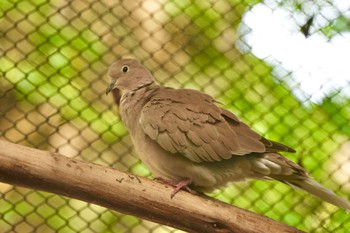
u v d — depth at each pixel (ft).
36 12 36.96
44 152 26.53
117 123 38.17
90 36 37.50
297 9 37.81
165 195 27.35
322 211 39.24
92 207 38.32
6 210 37.45
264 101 39.11
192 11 38.45
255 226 27.63
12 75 37.24
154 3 38.11
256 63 38.70
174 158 29.50
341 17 37.68
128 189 26.96
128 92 33.04
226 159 29.12
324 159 39.70
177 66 38.68
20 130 37.58
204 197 27.94
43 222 37.86
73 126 37.96
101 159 38.27
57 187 26.61
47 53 37.35
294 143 39.58
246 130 29.32
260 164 28.94
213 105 30.01
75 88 37.73
